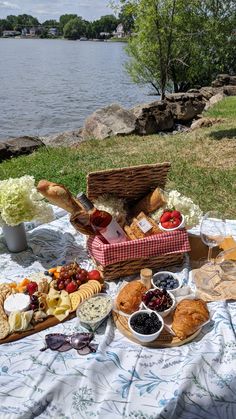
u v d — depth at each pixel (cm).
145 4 1343
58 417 147
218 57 1934
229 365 167
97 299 197
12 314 184
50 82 3186
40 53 7331
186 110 1164
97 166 702
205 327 187
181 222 226
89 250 227
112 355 169
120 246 213
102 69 4350
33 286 201
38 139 941
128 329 182
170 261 229
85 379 158
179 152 757
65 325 189
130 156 764
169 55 1523
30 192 236
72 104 2203
